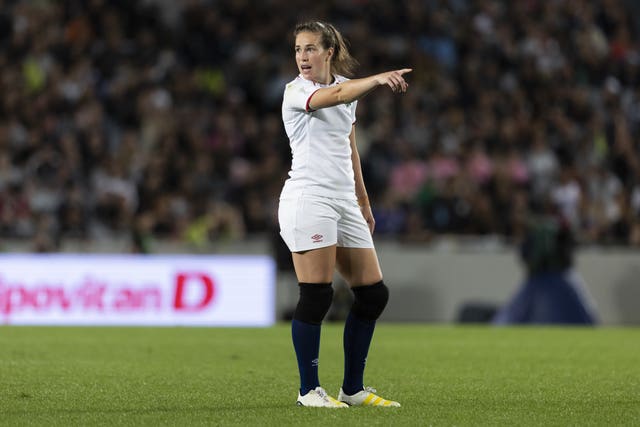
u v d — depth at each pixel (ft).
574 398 73.05
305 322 66.23
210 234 197.16
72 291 170.30
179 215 203.62
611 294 197.67
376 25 262.88
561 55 268.41
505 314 188.75
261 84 243.19
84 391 74.59
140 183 210.38
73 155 214.69
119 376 85.56
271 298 178.91
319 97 63.72
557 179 228.43
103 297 170.91
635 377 89.30
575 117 253.44
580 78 267.59
